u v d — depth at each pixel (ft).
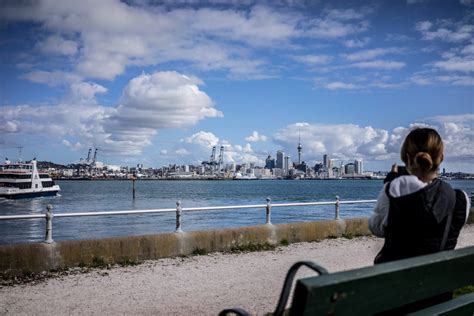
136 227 102.83
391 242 9.42
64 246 29.48
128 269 29.84
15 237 98.17
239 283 26.30
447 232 9.30
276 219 124.36
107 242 31.19
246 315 7.61
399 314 8.98
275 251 37.29
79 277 27.50
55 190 291.38
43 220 142.31
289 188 511.81
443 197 9.16
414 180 9.19
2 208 200.23
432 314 8.78
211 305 21.88
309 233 43.09
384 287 7.72
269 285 25.85
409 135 9.98
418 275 8.32
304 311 6.57
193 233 35.47
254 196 302.04
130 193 367.66
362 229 47.65
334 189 476.54
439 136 9.82
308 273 28.96
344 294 7.05
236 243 37.65
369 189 469.16
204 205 207.82
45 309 21.18
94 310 21.03
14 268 27.40
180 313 20.58
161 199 266.77
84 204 220.64
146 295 23.68
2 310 20.99
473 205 60.08
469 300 9.70
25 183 261.44
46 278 27.22
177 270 29.71
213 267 30.76
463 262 9.30
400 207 9.12
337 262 32.91
